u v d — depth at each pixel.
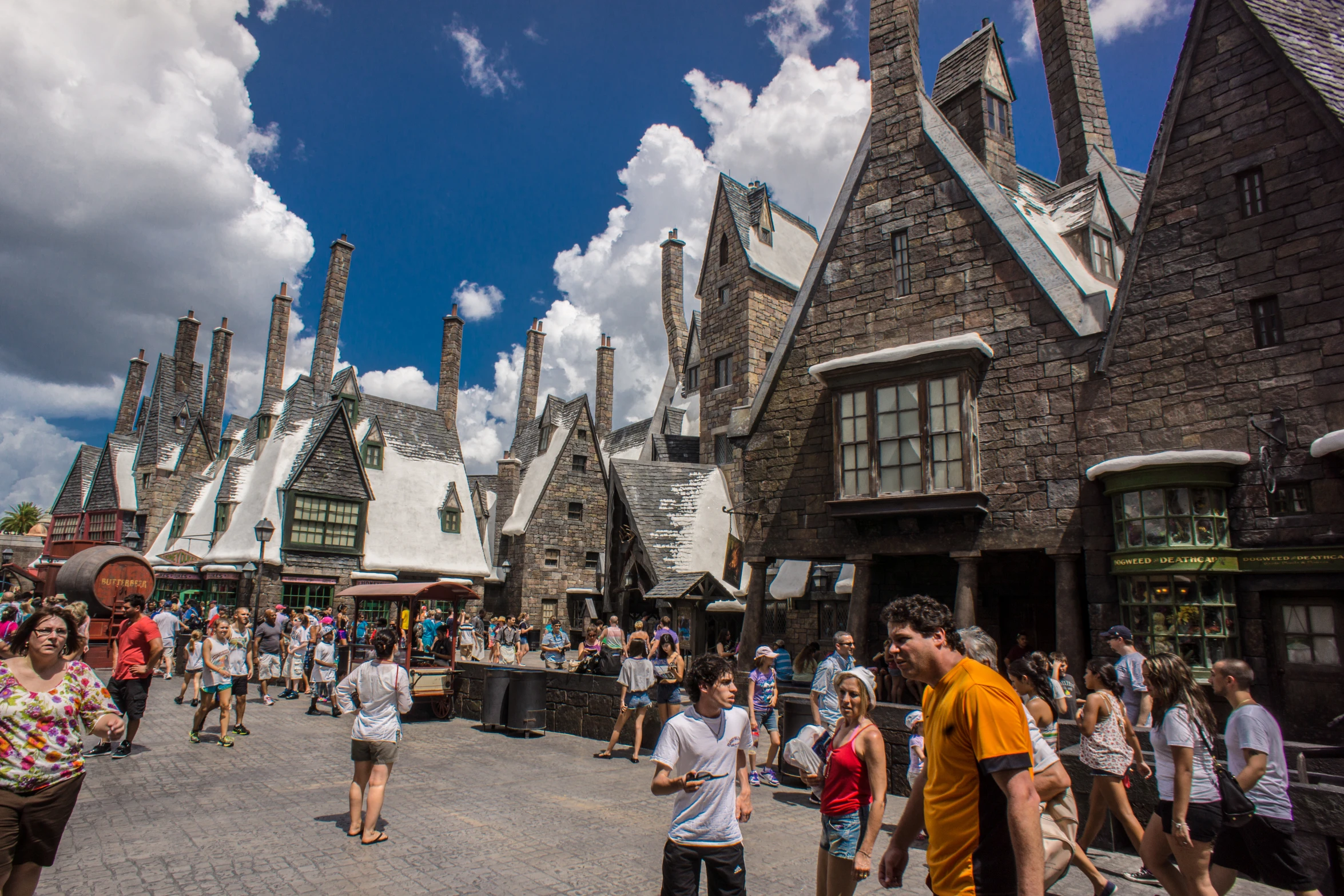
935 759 3.21
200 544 34.81
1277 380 11.02
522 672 13.01
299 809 7.84
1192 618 10.97
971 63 17.55
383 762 6.96
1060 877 4.75
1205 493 11.14
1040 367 13.35
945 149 15.22
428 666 14.84
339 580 33.34
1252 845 4.91
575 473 42.81
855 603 14.55
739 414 16.80
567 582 41.28
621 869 6.21
